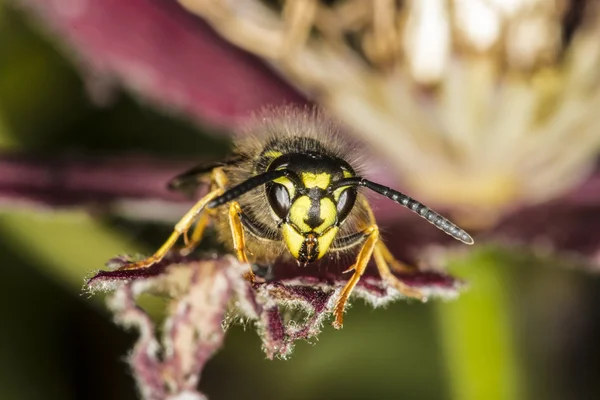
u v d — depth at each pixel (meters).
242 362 0.13
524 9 0.12
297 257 0.10
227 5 0.12
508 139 0.12
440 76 0.12
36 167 0.12
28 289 0.13
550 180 0.12
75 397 0.13
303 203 0.10
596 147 0.12
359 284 0.10
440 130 0.12
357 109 0.12
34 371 0.13
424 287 0.10
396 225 0.12
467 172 0.12
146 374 0.09
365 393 0.14
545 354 0.14
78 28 0.13
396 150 0.12
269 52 0.12
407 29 0.12
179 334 0.09
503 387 0.12
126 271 0.09
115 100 0.14
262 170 0.10
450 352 0.12
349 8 0.12
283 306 0.09
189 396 0.09
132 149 0.15
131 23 0.13
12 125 0.14
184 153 0.15
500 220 0.12
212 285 0.09
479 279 0.12
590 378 0.14
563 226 0.12
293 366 0.14
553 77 0.12
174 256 0.10
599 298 0.14
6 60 0.14
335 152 0.10
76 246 0.13
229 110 0.13
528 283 0.14
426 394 0.14
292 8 0.12
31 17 0.14
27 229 0.13
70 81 0.14
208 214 0.10
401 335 0.14
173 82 0.13
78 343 0.13
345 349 0.14
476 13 0.12
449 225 0.10
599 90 0.12
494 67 0.12
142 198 0.12
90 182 0.12
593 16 0.12
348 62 0.12
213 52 0.13
